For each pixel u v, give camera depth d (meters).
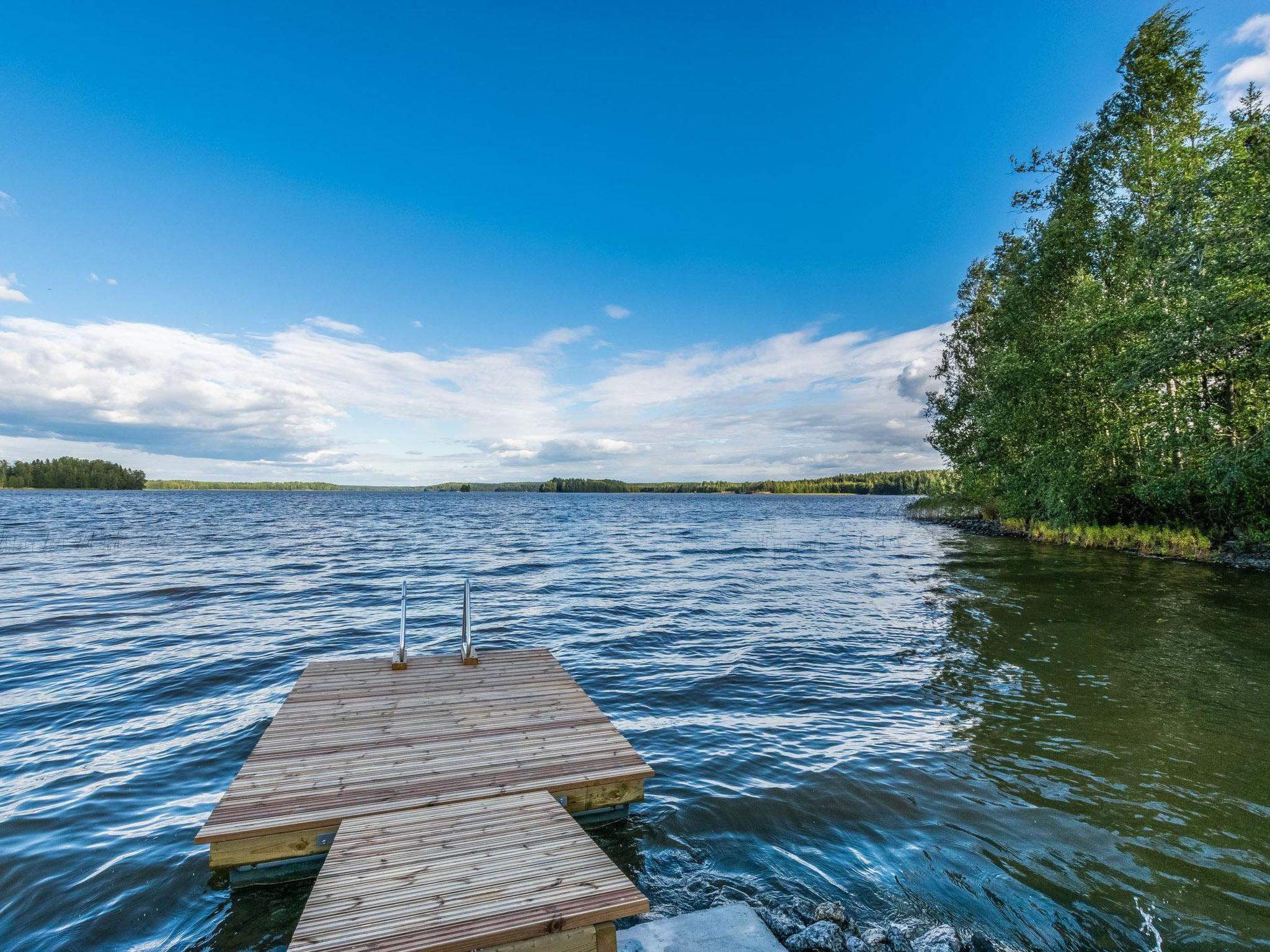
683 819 5.55
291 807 4.68
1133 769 6.59
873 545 34.12
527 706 7.03
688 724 7.99
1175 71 27.53
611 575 22.42
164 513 65.12
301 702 7.04
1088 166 29.62
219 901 4.41
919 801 5.89
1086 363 27.06
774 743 7.35
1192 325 20.22
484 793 4.98
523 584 20.05
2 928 4.10
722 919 4.07
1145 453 24.02
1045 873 4.76
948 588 18.80
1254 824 5.48
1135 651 11.41
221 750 7.10
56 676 9.89
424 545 33.75
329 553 28.50
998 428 31.62
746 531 48.38
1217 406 22.22
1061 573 21.00
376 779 5.18
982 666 10.57
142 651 11.36
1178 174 25.22
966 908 4.35
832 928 4.00
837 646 12.05
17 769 6.57
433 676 8.09
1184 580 19.31
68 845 5.09
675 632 13.34
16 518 49.56
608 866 3.93
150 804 5.84
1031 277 31.12
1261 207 18.61
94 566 22.84
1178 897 4.48
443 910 3.41
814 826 5.45
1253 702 8.71
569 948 3.43
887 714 8.34
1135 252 26.73
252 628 13.39
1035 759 6.85
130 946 3.97
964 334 42.09
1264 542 22.36
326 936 3.17
